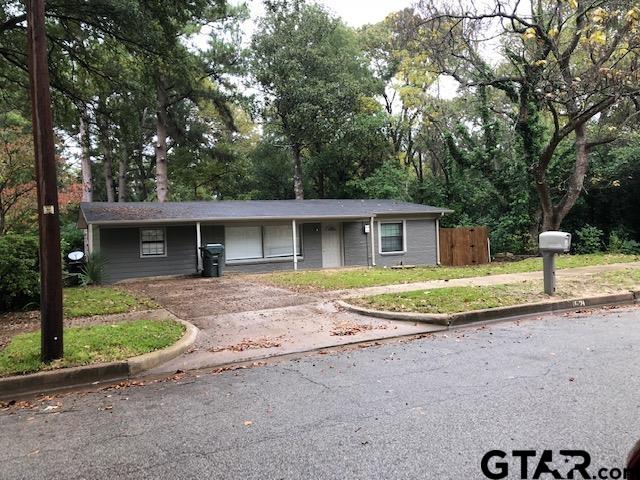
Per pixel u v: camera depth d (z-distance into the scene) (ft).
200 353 21.54
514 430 12.12
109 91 57.06
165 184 95.81
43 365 18.45
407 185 97.60
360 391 15.69
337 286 39.55
